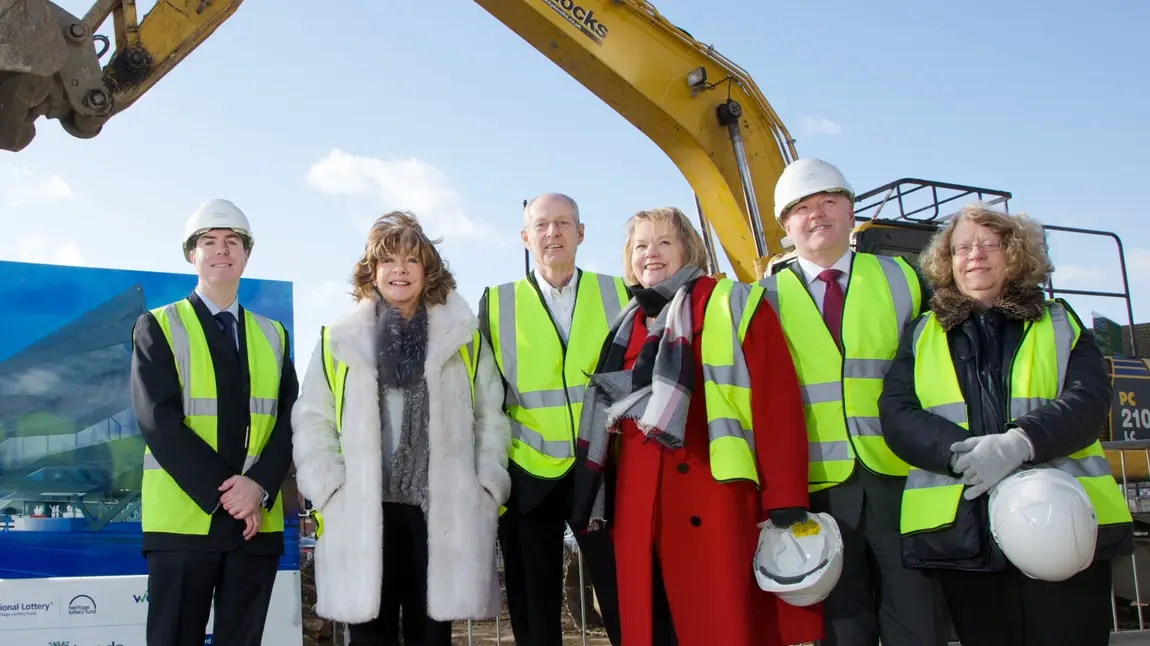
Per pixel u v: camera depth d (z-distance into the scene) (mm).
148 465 3768
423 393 3787
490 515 3744
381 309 3939
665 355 3320
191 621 3598
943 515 3074
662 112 8250
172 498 3654
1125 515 3057
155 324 3838
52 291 5250
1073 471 3072
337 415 3773
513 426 4027
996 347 3213
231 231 4035
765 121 8633
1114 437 7508
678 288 3553
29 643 4746
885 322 3582
